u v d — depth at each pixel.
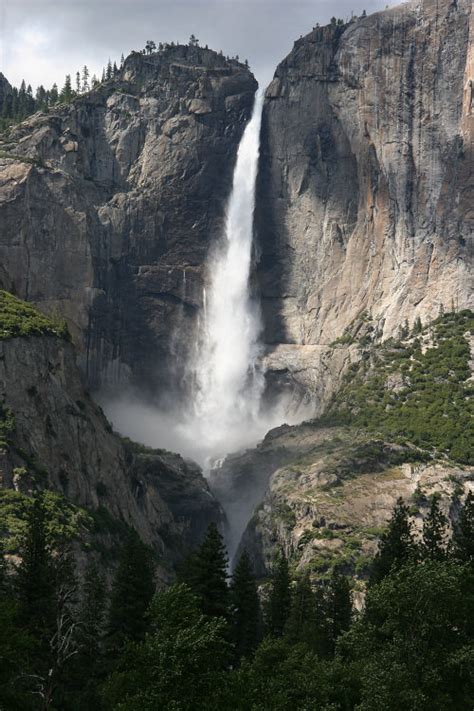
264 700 65.75
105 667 84.88
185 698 60.44
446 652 64.12
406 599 65.69
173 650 61.78
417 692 61.28
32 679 74.69
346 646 72.62
